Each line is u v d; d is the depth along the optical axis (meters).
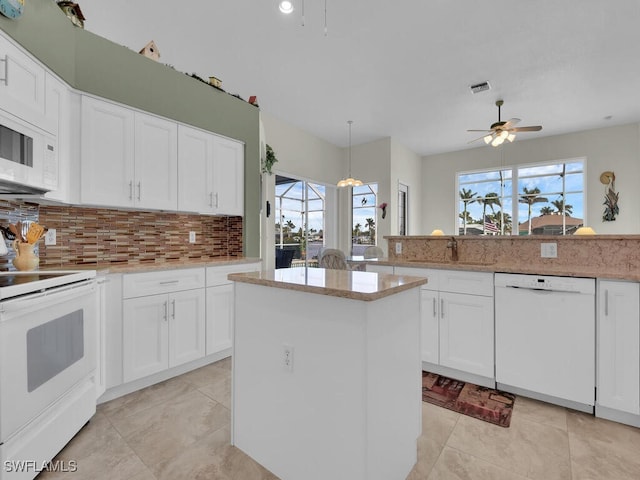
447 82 4.11
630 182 5.61
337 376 1.20
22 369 1.34
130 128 2.45
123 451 1.61
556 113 5.15
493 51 3.43
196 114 2.90
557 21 2.94
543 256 2.37
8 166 1.65
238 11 2.75
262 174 4.61
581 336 1.90
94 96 2.26
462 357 2.33
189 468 1.49
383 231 6.41
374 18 2.88
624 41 3.25
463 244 2.75
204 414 1.96
